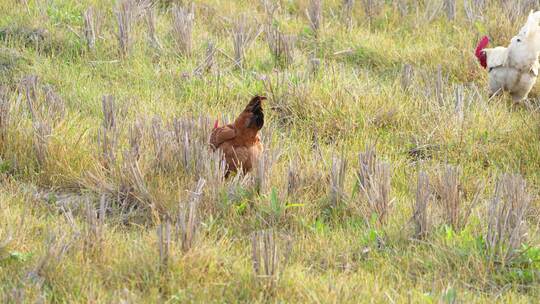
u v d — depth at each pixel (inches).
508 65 615.8
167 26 738.8
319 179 478.9
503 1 808.9
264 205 446.3
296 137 567.5
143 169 473.1
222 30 751.7
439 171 486.6
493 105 618.2
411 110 596.1
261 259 376.8
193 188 454.6
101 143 508.7
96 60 665.0
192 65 663.1
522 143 552.7
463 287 383.9
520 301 368.2
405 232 424.5
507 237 412.8
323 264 401.4
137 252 381.7
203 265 375.6
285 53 690.8
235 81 638.5
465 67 692.7
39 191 472.7
